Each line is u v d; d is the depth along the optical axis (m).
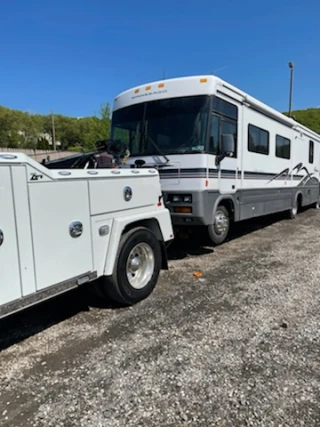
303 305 3.64
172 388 2.29
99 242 3.18
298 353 2.71
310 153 11.20
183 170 5.33
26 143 60.19
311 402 2.14
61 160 3.94
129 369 2.51
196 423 1.98
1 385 2.35
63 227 2.77
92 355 2.71
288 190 9.38
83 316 3.46
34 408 2.12
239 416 2.03
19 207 2.41
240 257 5.70
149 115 5.72
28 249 2.49
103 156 4.13
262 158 7.39
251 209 7.09
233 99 5.97
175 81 5.58
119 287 3.49
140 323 3.26
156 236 4.07
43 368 2.54
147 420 2.01
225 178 5.89
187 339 2.93
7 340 2.98
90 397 2.21
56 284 2.73
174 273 4.83
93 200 3.08
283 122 8.51
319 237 7.41
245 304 3.67
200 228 5.80
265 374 2.43
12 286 2.39
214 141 5.46
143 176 3.79
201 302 3.75
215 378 2.39
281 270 4.90
